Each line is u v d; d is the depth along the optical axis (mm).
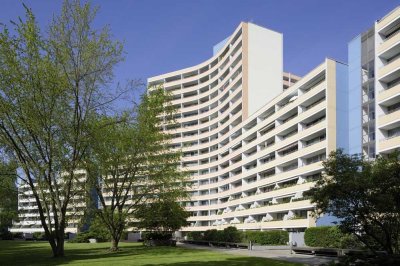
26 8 23781
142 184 35438
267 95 81938
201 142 105938
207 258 25406
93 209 33625
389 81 43562
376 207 15484
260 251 34281
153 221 39250
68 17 25984
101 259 24984
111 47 27172
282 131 60719
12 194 30078
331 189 16422
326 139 48562
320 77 53344
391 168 15688
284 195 56500
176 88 114875
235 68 86875
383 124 41438
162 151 35375
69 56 25906
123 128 32188
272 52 84125
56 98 25281
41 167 25078
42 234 77125
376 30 44875
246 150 76000
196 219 97125
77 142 25953
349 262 15867
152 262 22391
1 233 77438
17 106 24188
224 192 87938
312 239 35094
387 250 16312
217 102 102438
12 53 23422
